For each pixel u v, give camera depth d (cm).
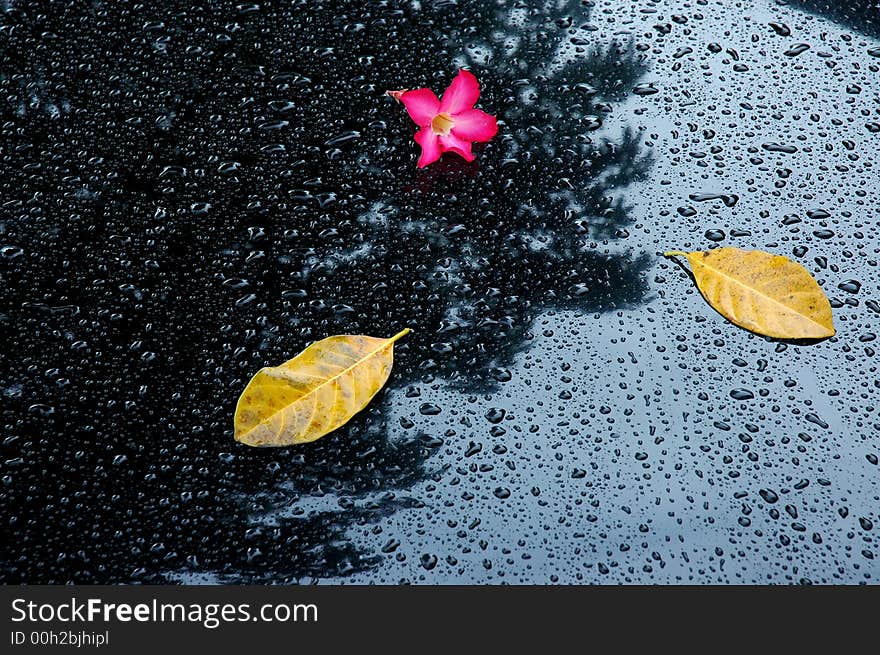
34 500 110
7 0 129
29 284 117
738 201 120
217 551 108
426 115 121
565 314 116
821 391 113
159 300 116
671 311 116
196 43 128
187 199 121
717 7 130
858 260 118
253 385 111
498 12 129
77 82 126
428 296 116
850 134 123
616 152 122
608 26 129
